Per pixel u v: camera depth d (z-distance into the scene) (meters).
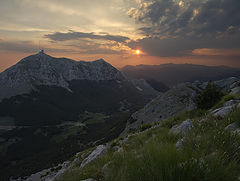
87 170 4.69
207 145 2.94
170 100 93.75
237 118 4.09
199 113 11.47
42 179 26.41
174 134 5.13
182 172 2.10
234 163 2.18
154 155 2.58
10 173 129.50
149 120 86.12
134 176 2.34
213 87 19.56
